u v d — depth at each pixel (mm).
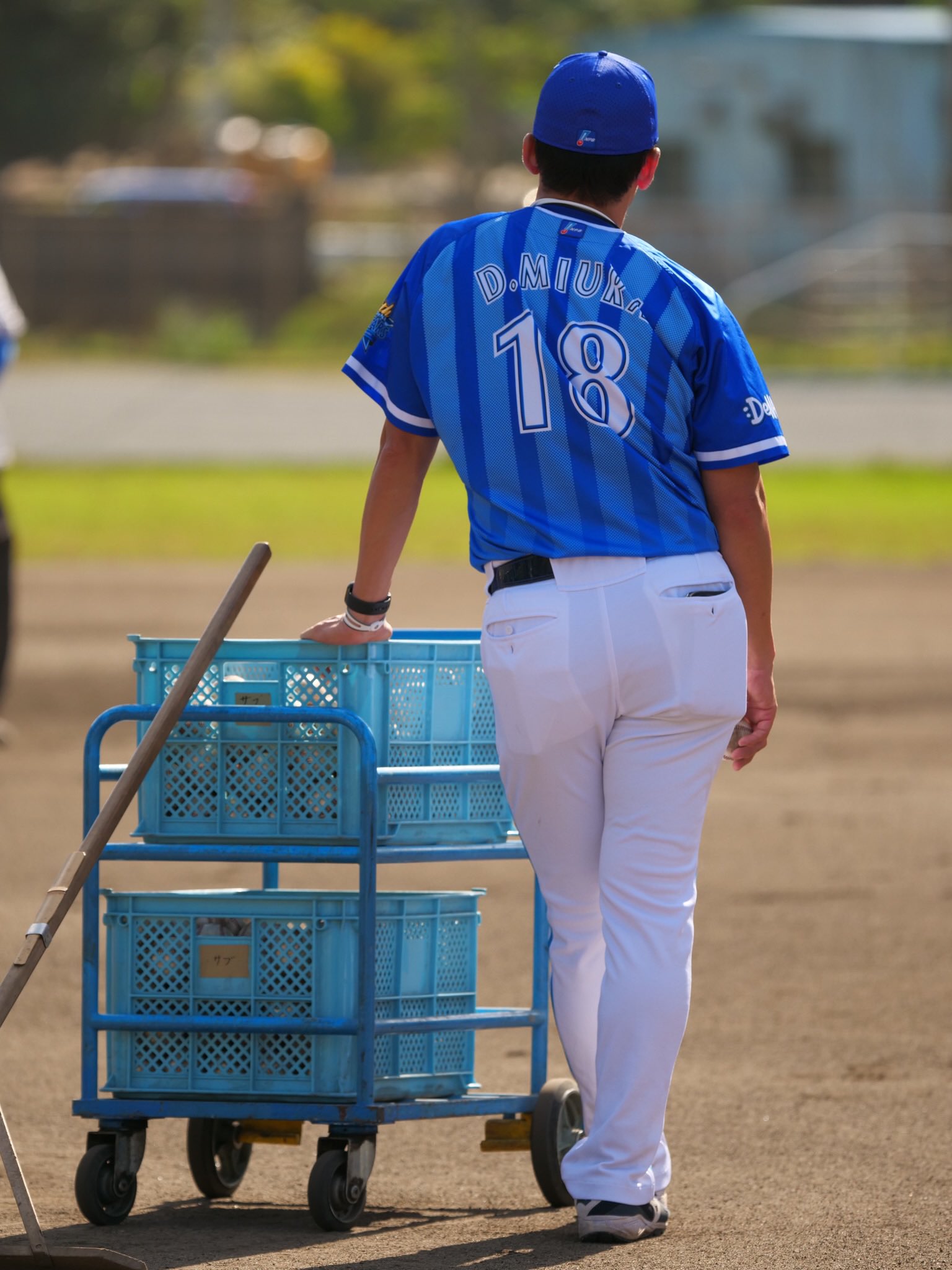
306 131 195625
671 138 161750
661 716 13859
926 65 157375
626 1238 14477
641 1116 14328
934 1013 21891
